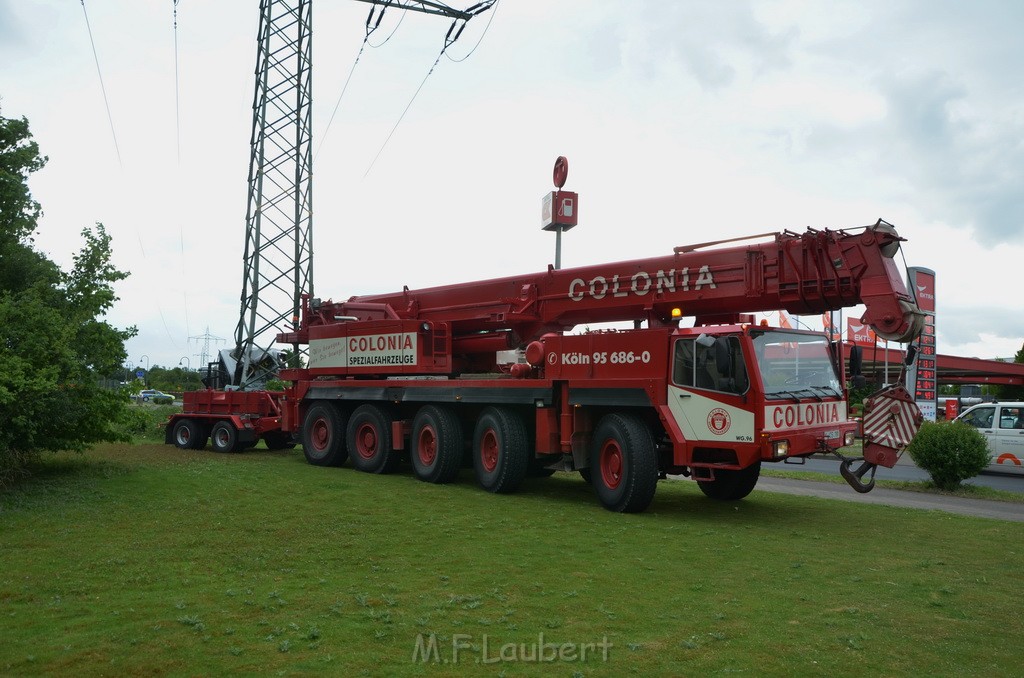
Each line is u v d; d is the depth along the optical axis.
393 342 14.66
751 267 10.66
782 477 16.31
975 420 19.06
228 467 14.57
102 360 12.12
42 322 11.09
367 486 12.76
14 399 10.20
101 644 4.96
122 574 6.73
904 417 9.88
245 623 5.41
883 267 9.57
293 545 8.00
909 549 8.52
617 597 6.31
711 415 10.09
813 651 5.09
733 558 7.89
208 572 6.86
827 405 10.69
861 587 6.82
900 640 5.36
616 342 11.13
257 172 24.03
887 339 9.54
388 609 5.81
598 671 4.66
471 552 7.88
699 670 4.71
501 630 5.39
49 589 6.23
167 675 4.48
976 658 5.04
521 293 13.52
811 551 8.31
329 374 16.17
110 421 12.68
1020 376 42.59
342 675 4.52
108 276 12.54
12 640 5.02
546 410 11.88
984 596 6.57
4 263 12.38
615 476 10.87
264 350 23.56
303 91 24.59
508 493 12.43
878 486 15.05
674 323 11.50
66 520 9.08
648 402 10.64
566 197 14.57
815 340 10.90
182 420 19.64
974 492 14.13
